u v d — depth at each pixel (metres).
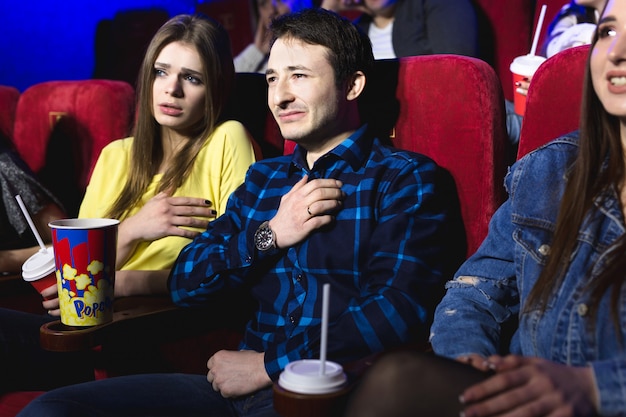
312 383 0.91
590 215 1.00
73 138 1.87
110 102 1.83
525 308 1.01
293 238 1.27
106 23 2.96
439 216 1.25
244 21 2.85
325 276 1.27
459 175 1.31
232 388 1.23
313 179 1.32
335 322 1.19
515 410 0.82
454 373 0.87
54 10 3.32
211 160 1.54
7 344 1.42
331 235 1.27
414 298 1.17
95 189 1.66
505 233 1.11
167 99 1.54
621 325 0.92
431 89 1.33
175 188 1.54
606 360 0.87
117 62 2.88
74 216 1.89
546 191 1.07
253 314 1.42
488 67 1.31
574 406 0.83
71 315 1.21
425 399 0.86
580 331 0.95
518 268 1.07
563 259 0.99
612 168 1.00
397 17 2.25
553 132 1.21
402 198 1.24
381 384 0.87
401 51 2.24
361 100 1.41
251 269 1.32
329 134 1.33
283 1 2.68
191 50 1.53
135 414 1.20
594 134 1.01
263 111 1.60
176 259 1.42
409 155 1.28
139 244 1.54
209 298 1.36
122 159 1.66
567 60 1.19
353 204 1.27
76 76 3.37
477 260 1.14
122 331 1.25
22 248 1.70
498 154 1.29
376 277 1.21
